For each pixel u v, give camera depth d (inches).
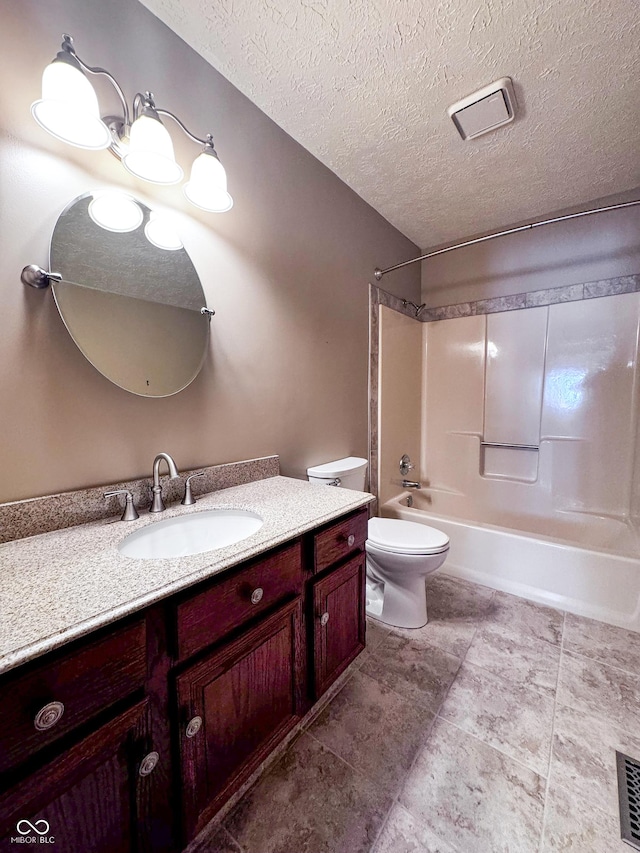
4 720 18.8
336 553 44.1
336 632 45.2
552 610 68.4
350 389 80.9
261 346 58.6
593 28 43.1
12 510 33.0
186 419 48.1
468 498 104.3
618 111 56.2
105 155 38.7
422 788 37.4
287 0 40.4
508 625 64.1
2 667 18.0
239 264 54.3
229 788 32.0
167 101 44.2
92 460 38.9
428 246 108.8
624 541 75.9
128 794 24.6
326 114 57.5
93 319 38.1
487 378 100.9
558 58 47.2
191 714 28.2
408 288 104.0
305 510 42.7
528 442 95.0
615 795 36.3
